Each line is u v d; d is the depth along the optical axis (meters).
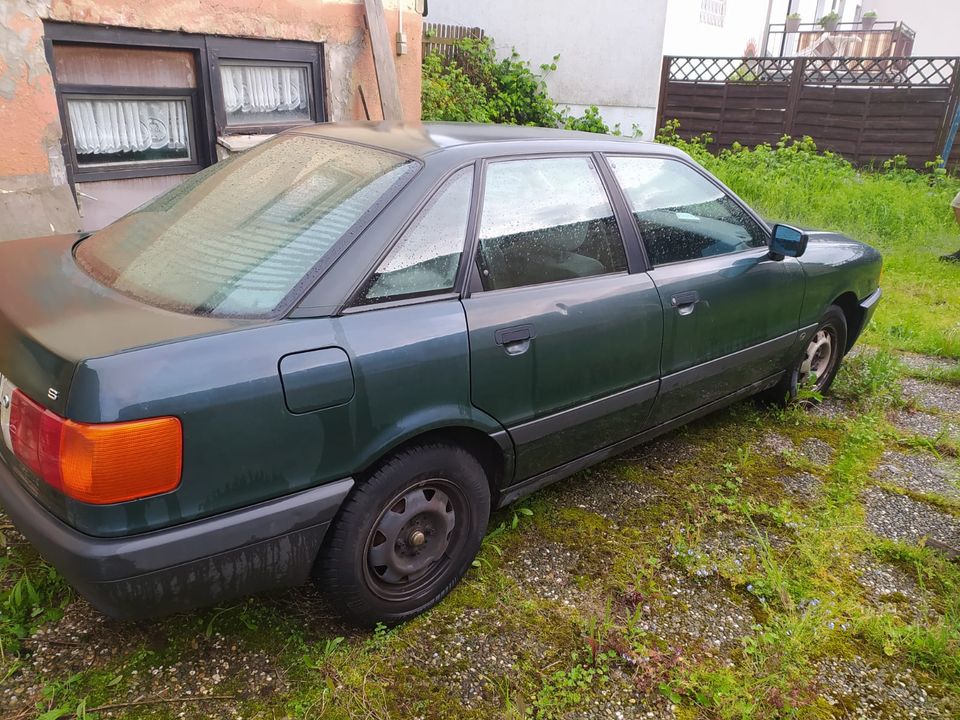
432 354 2.28
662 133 13.70
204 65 5.20
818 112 12.49
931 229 8.84
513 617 2.56
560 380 2.70
